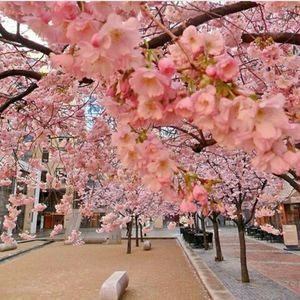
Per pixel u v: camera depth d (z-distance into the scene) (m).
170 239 24.47
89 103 5.17
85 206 10.11
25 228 29.12
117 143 1.26
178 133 4.74
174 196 1.33
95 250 17.86
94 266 12.42
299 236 19.81
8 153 6.29
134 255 15.30
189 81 1.14
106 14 1.01
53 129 5.71
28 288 8.77
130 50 0.97
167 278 9.77
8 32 2.64
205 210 1.31
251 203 12.59
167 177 1.24
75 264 12.99
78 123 5.58
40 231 32.28
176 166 1.27
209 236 18.69
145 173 1.28
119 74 1.17
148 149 1.25
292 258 13.16
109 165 5.61
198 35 1.17
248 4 2.31
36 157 7.78
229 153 6.58
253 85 2.91
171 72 1.05
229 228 35.88
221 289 7.66
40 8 1.05
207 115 1.04
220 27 3.10
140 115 1.11
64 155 6.65
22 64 5.05
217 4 2.77
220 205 1.39
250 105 0.96
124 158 1.27
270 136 0.94
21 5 1.06
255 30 3.74
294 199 17.78
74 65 1.18
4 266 12.63
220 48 1.17
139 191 12.11
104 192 13.89
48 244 22.00
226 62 1.03
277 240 20.00
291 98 2.35
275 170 1.02
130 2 1.11
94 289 8.53
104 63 1.04
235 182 8.76
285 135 1.02
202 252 15.58
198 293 7.86
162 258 14.16
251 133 0.98
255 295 7.26
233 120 1.02
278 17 3.88
